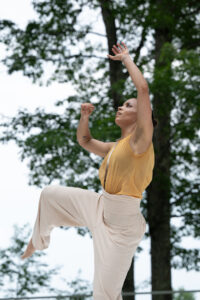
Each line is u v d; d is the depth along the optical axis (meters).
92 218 3.06
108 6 11.32
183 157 11.90
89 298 5.50
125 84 10.27
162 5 10.70
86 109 3.31
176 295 10.64
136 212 2.96
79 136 3.37
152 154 2.96
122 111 3.10
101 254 2.95
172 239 11.70
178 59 10.08
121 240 2.93
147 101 2.81
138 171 2.90
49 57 12.64
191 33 11.55
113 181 2.95
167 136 11.18
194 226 11.21
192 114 10.73
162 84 9.62
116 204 2.91
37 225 3.24
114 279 2.92
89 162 11.38
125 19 11.67
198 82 9.72
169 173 11.57
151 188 11.34
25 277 12.56
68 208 3.15
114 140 9.88
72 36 12.69
